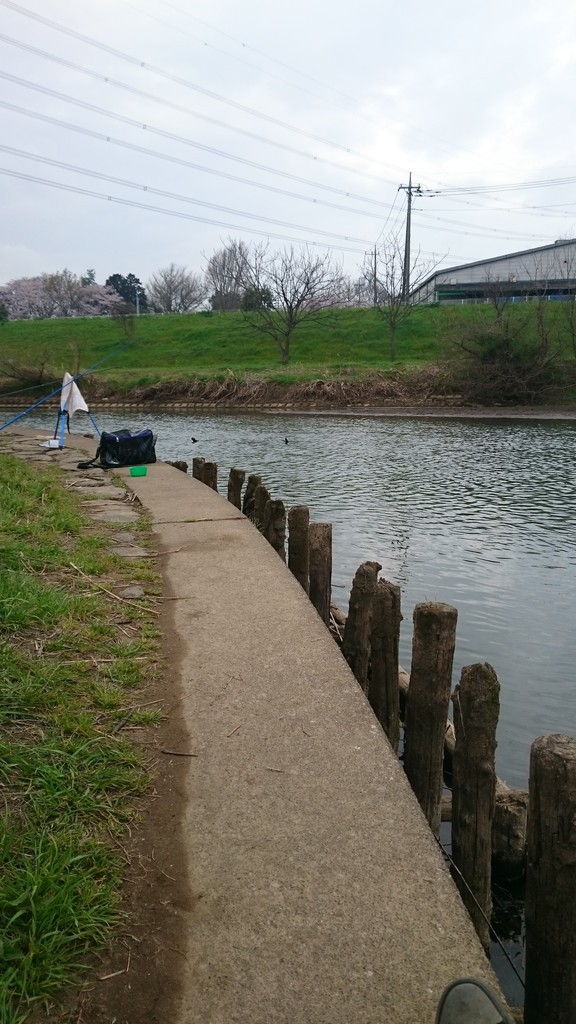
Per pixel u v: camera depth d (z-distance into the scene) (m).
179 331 49.34
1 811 2.68
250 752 3.20
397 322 42.16
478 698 3.13
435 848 2.63
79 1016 1.96
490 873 3.30
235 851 2.60
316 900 2.38
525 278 49.50
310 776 3.04
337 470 16.39
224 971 2.11
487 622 7.36
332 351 41.47
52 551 5.86
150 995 2.03
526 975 2.52
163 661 4.11
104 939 2.20
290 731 3.38
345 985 2.07
